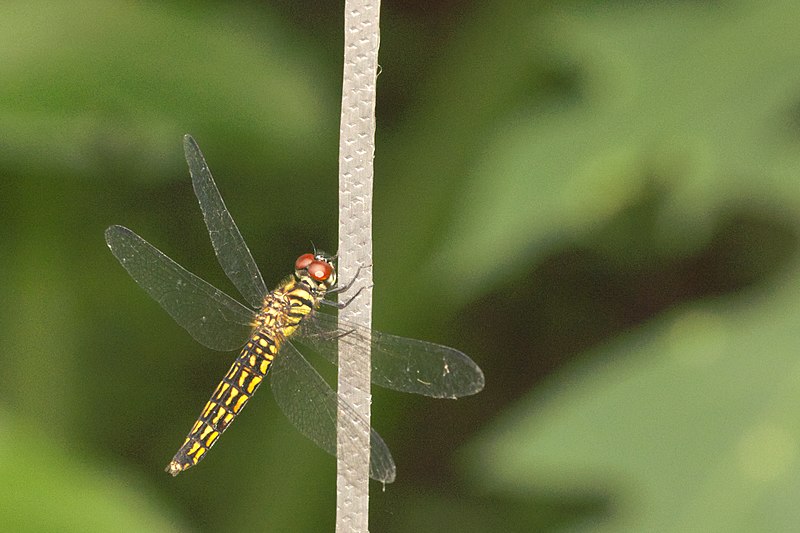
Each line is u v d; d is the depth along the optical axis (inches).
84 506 54.0
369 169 51.8
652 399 52.7
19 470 54.0
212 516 56.6
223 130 55.3
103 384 56.9
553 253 57.3
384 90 57.2
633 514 52.4
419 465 57.6
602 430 52.6
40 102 54.9
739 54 53.3
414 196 56.1
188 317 54.2
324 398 53.8
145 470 56.9
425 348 53.4
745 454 52.4
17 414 56.1
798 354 52.7
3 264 56.3
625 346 52.9
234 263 54.2
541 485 52.6
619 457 52.5
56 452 54.2
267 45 55.6
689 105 53.2
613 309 57.4
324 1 57.4
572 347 57.5
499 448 52.7
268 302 54.1
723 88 53.2
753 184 53.2
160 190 57.3
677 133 53.1
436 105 56.2
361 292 52.0
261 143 55.4
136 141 55.1
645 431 52.6
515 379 57.6
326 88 57.2
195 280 54.2
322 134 56.7
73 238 56.6
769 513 52.3
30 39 55.1
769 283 53.0
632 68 53.4
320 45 57.3
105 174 56.5
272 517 56.0
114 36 55.2
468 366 53.3
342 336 52.1
